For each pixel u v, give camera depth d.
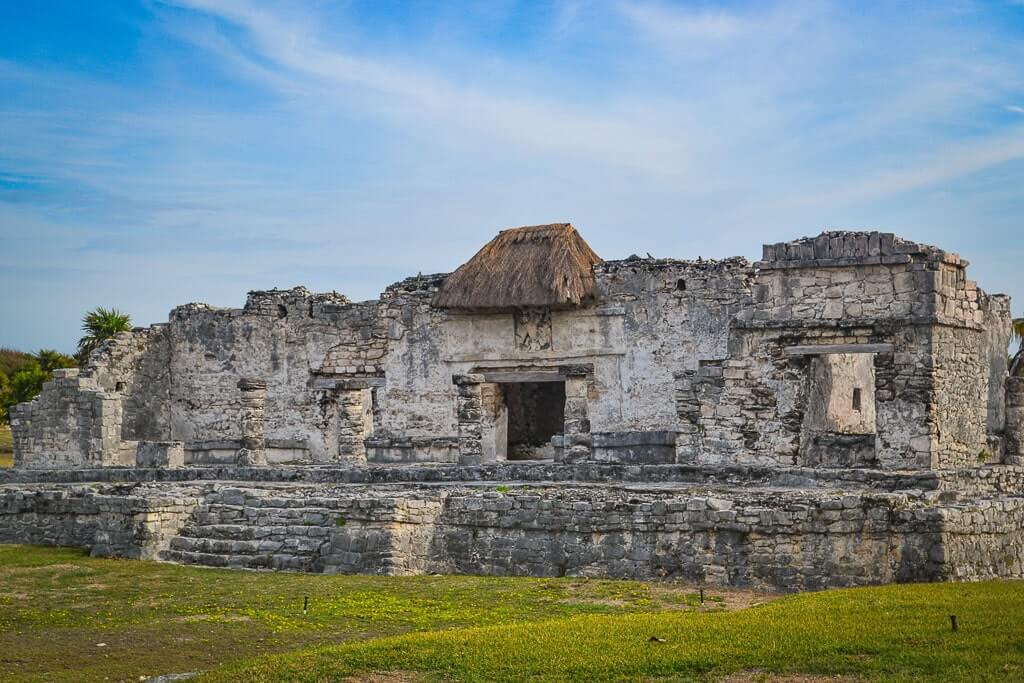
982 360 29.84
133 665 17.47
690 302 38.22
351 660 16.53
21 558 25.66
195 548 25.02
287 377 43.25
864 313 28.16
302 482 29.83
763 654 15.73
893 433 27.69
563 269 39.56
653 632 17.14
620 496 23.09
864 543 20.95
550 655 16.22
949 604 17.78
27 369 61.44
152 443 35.25
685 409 35.22
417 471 29.19
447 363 41.34
